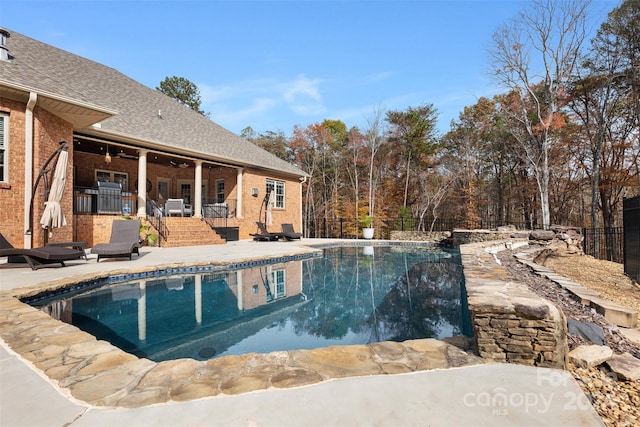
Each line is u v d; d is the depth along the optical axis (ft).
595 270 26.89
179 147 41.78
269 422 5.62
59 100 25.84
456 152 89.97
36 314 11.41
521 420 5.73
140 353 11.59
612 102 55.06
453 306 18.57
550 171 73.67
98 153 45.62
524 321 8.16
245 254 30.78
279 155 103.50
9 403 6.15
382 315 16.74
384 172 95.25
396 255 40.24
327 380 7.18
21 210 25.17
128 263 23.71
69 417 5.75
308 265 32.04
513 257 27.61
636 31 48.80
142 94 53.16
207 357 11.25
